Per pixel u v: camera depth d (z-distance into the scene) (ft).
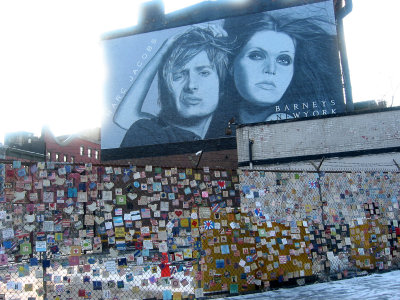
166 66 117.50
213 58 114.93
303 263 27.32
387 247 31.40
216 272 24.35
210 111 112.37
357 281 27.48
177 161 111.14
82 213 20.92
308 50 109.60
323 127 57.67
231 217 25.23
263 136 59.26
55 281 20.45
